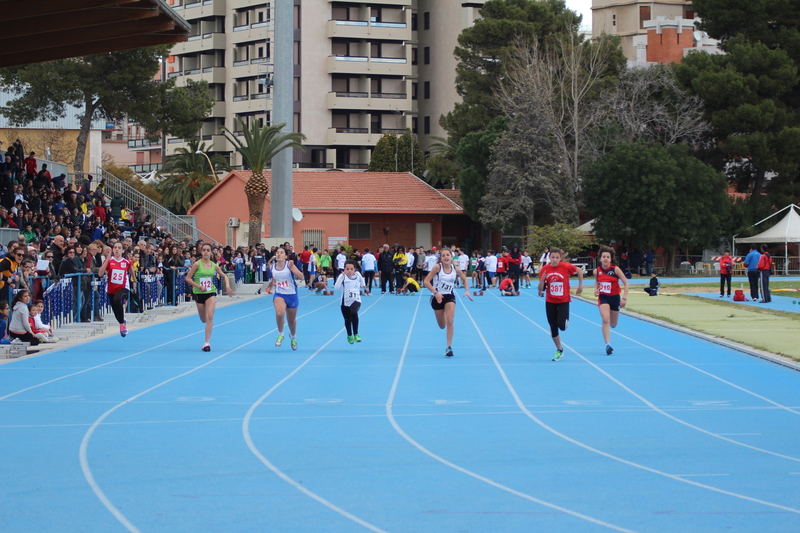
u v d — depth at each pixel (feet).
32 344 55.52
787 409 34.81
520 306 102.58
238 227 193.67
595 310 95.14
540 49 228.43
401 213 202.69
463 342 61.67
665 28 273.95
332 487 22.86
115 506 21.06
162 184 241.76
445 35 288.71
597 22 307.17
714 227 188.55
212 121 294.05
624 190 184.24
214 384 41.37
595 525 19.56
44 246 84.38
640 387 40.63
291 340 56.24
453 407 35.35
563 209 191.42
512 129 192.54
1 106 173.99
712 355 53.26
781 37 204.64
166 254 97.96
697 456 26.53
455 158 240.73
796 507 21.04
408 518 20.07
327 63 283.18
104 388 39.99
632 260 190.60
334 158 286.87
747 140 191.62
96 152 179.83
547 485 23.06
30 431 30.22
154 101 162.81
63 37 73.46
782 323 73.72
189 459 26.04
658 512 20.57
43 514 20.38
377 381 42.55
